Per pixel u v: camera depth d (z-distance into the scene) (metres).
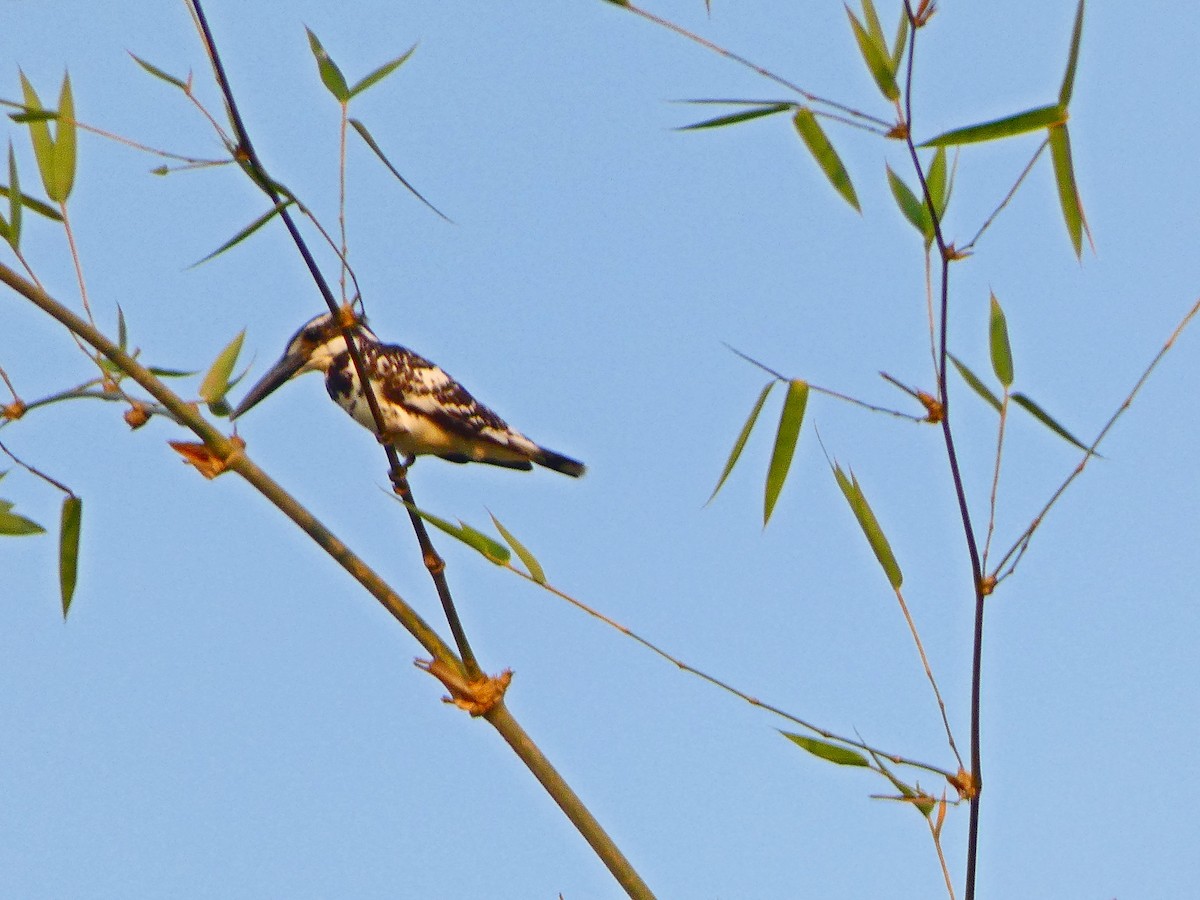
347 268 8.50
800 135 7.38
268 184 7.82
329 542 8.59
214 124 7.71
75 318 8.46
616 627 7.72
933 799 7.45
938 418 7.02
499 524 7.98
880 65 6.55
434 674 8.45
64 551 9.36
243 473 8.60
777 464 7.95
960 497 7.19
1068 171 6.95
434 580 8.48
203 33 7.62
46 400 8.73
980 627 7.26
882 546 7.79
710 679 7.61
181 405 8.55
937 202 7.82
